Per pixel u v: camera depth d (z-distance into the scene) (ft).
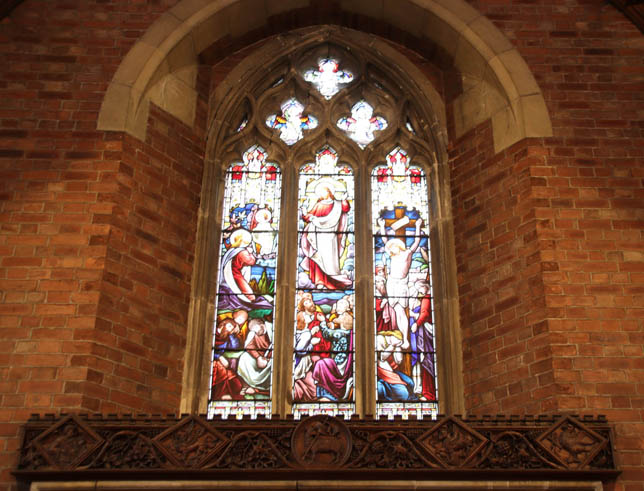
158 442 22.31
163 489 21.79
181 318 27.07
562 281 25.59
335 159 31.73
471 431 22.71
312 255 29.50
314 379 27.20
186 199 29.04
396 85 32.83
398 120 31.96
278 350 27.32
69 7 30.60
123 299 25.53
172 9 30.71
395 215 30.40
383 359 27.58
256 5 31.81
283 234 29.55
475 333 26.81
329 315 28.32
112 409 23.93
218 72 32.53
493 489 22.07
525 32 30.66
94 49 29.73
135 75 29.09
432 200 30.37
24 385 23.48
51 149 27.50
